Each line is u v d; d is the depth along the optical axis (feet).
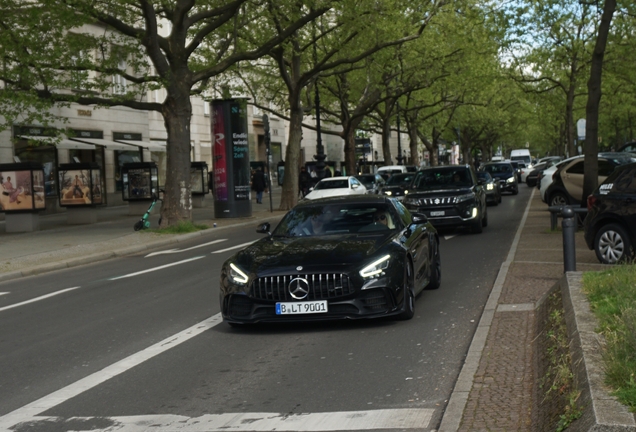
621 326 18.56
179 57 81.66
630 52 105.91
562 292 26.55
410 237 31.45
